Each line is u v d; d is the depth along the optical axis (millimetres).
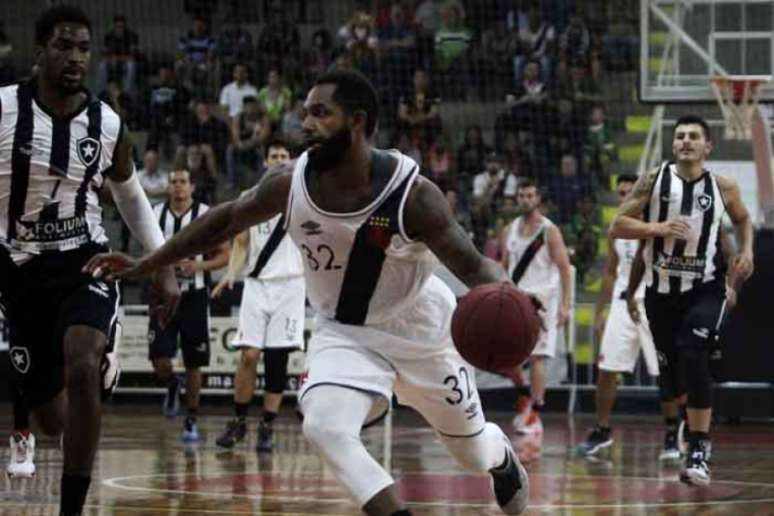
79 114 9328
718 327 14336
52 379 9703
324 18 35562
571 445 19188
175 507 11250
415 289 7770
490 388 25641
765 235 22828
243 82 32625
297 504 11516
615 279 18188
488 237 28812
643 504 11812
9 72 33625
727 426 23312
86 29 9203
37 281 9297
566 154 31016
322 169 7570
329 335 7844
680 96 27203
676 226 14336
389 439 18422
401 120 31656
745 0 26875
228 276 18062
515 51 32750
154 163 30516
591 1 32906
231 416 23797
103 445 17953
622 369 17859
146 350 25797
